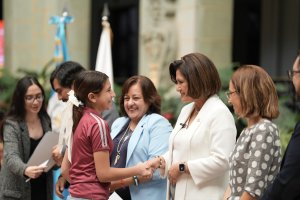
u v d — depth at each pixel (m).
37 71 12.73
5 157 4.82
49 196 5.04
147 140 4.43
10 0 14.36
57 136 4.70
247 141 3.53
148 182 4.42
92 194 3.79
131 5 14.09
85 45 12.96
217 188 3.97
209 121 3.96
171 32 10.16
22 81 4.98
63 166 4.13
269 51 12.02
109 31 6.26
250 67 3.63
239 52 12.95
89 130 3.80
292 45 11.58
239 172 3.54
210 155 3.94
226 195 3.76
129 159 4.44
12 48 14.27
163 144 4.42
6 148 4.83
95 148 3.78
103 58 6.13
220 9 9.77
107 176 3.80
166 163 4.14
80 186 3.81
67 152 4.02
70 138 3.96
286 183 3.07
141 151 4.42
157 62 10.23
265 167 3.44
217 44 9.77
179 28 10.05
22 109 4.98
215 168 3.86
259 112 3.55
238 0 12.92
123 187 4.53
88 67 13.04
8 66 14.43
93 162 3.83
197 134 3.99
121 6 14.15
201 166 3.89
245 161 3.52
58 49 7.46
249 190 3.42
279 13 11.84
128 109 4.57
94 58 14.10
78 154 3.85
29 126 5.05
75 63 4.79
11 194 4.79
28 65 13.73
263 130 3.47
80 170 3.85
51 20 7.40
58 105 5.88
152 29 10.38
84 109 3.94
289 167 3.07
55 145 4.69
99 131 3.79
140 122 4.53
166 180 4.50
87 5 12.98
